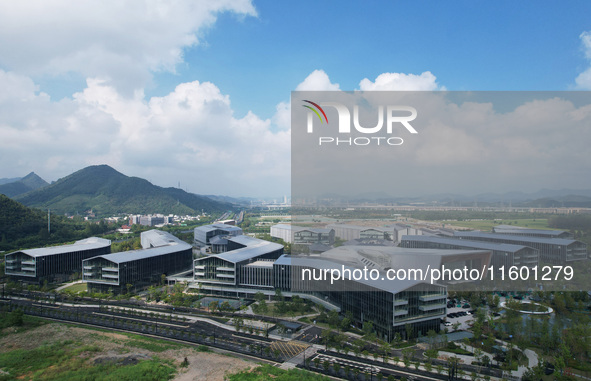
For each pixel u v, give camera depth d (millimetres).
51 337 145125
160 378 108688
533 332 139125
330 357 127500
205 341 142375
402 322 136000
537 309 162500
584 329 131125
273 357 127750
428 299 140500
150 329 156125
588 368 115875
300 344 139125
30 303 197125
